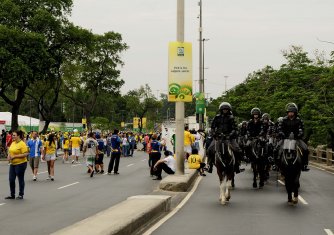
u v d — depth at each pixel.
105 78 77.56
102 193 18.20
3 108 114.31
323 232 10.67
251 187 19.92
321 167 32.56
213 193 17.92
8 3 45.06
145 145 60.81
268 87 53.00
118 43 77.50
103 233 8.50
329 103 35.53
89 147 25.33
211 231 10.73
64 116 124.25
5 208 14.48
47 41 48.91
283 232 10.65
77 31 50.03
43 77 47.78
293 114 15.33
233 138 15.77
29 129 61.97
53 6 48.69
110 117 131.62
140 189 19.50
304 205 14.91
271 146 20.97
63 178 24.42
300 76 40.62
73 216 13.02
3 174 26.88
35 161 23.11
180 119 21.33
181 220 12.16
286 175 15.05
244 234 10.41
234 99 59.62
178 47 21.19
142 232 10.58
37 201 16.03
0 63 44.16
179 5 21.22
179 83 21.16
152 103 133.38
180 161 21.33
